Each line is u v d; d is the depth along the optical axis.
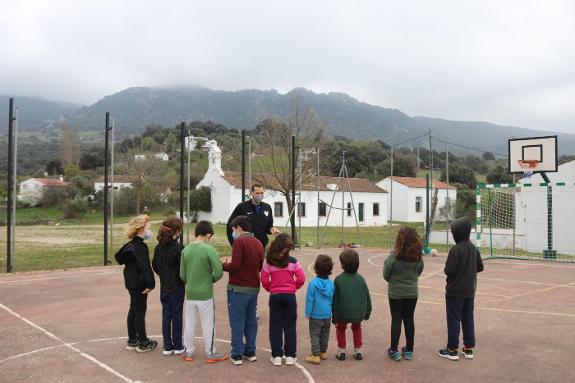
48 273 13.31
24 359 6.05
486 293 10.54
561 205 22.31
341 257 5.95
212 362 5.85
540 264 16.22
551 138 18.28
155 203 47.97
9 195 13.63
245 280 5.77
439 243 26.19
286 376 5.41
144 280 6.15
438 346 6.57
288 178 23.66
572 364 5.89
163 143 75.19
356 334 5.99
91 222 41.44
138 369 5.64
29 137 96.62
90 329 7.46
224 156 50.94
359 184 44.38
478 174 61.56
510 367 5.77
